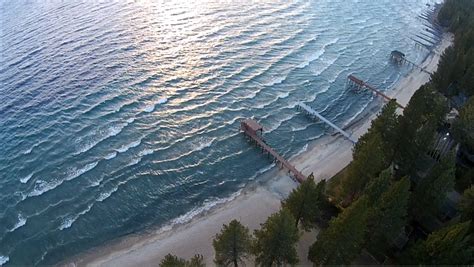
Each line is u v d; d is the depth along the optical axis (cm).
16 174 6575
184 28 11288
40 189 6316
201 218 5988
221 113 8194
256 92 8919
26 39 10606
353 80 9531
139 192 6375
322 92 9212
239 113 8250
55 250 5447
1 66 9462
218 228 5784
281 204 5691
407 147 5822
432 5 15325
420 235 5312
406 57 11175
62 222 5819
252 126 7512
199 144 7375
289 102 8738
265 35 11344
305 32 11819
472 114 6562
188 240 5600
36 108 8025
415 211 5297
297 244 5328
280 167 6962
